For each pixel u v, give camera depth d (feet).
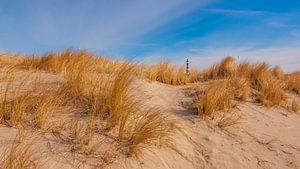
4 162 13.53
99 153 16.02
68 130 16.90
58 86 20.93
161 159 17.34
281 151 21.85
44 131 16.39
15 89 18.85
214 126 22.75
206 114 23.73
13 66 23.38
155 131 18.30
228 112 25.29
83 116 18.43
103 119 18.47
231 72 36.06
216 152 19.83
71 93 19.80
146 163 16.57
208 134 21.62
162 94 26.14
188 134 20.98
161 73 31.12
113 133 17.63
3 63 25.12
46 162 14.52
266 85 32.78
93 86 20.58
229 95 26.86
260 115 27.22
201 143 20.45
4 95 18.29
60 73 24.84
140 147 17.30
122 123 17.66
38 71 24.53
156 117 19.56
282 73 44.98
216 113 24.36
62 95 19.03
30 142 15.39
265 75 35.81
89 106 19.27
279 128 25.90
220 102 25.68
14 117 16.38
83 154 15.67
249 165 19.38
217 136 21.63
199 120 23.03
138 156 16.76
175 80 31.19
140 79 27.66
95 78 22.09
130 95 22.71
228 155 19.83
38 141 15.62
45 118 17.02
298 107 32.17
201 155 19.20
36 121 16.81
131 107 19.47
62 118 17.71
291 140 24.09
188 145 19.72
